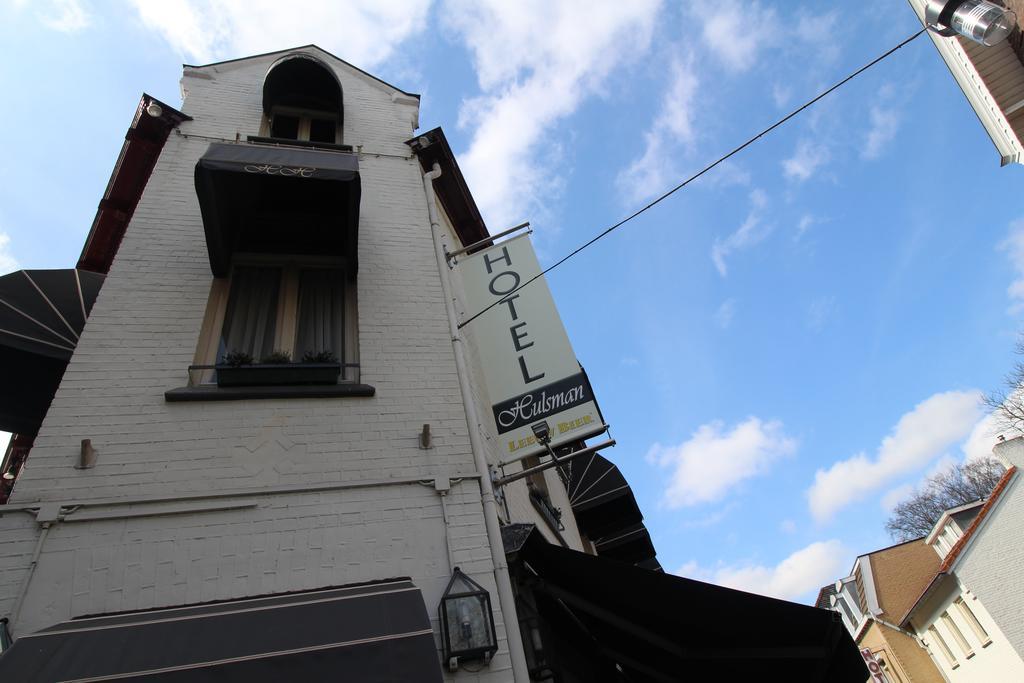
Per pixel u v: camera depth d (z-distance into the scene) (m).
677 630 5.21
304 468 4.83
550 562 5.32
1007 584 18.31
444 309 6.48
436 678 3.20
